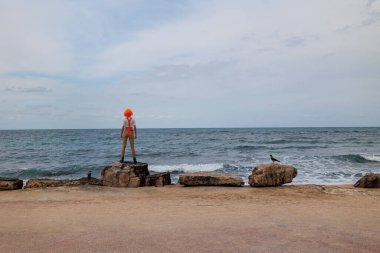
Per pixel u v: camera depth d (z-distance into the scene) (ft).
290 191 36.52
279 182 40.04
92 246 16.22
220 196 33.53
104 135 318.24
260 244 16.52
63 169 82.69
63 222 21.91
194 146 157.58
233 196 33.45
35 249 15.79
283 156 103.96
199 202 29.96
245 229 19.62
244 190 37.65
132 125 44.37
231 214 24.38
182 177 41.37
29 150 142.72
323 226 20.47
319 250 15.62
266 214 24.35
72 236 18.17
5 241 17.22
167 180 44.98
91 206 28.04
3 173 77.77
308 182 55.67
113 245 16.37
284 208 26.89
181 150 136.05
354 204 28.96
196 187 40.34
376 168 74.54
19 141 214.90
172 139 228.43
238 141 192.54
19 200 31.42
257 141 189.88
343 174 64.85
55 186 41.73
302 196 33.42
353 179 59.00
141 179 42.11
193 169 79.97
